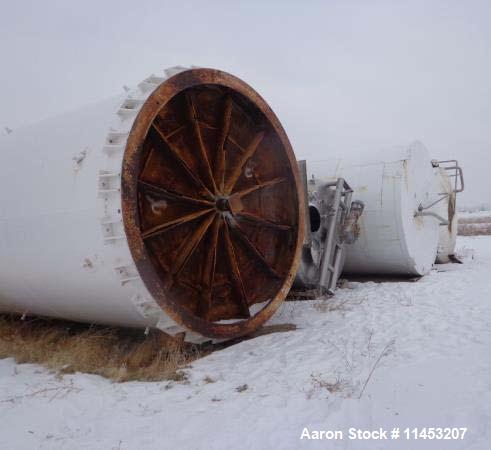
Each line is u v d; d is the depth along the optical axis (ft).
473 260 51.01
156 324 19.48
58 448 12.80
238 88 23.48
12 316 27.71
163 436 13.26
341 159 40.78
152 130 20.45
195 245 21.62
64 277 20.43
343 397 15.46
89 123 20.52
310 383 16.92
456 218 48.80
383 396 15.37
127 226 17.78
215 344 22.70
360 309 28.53
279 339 22.89
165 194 20.75
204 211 21.84
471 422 13.25
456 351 19.61
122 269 18.13
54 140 21.94
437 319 25.05
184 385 17.39
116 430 13.76
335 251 34.45
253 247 24.64
